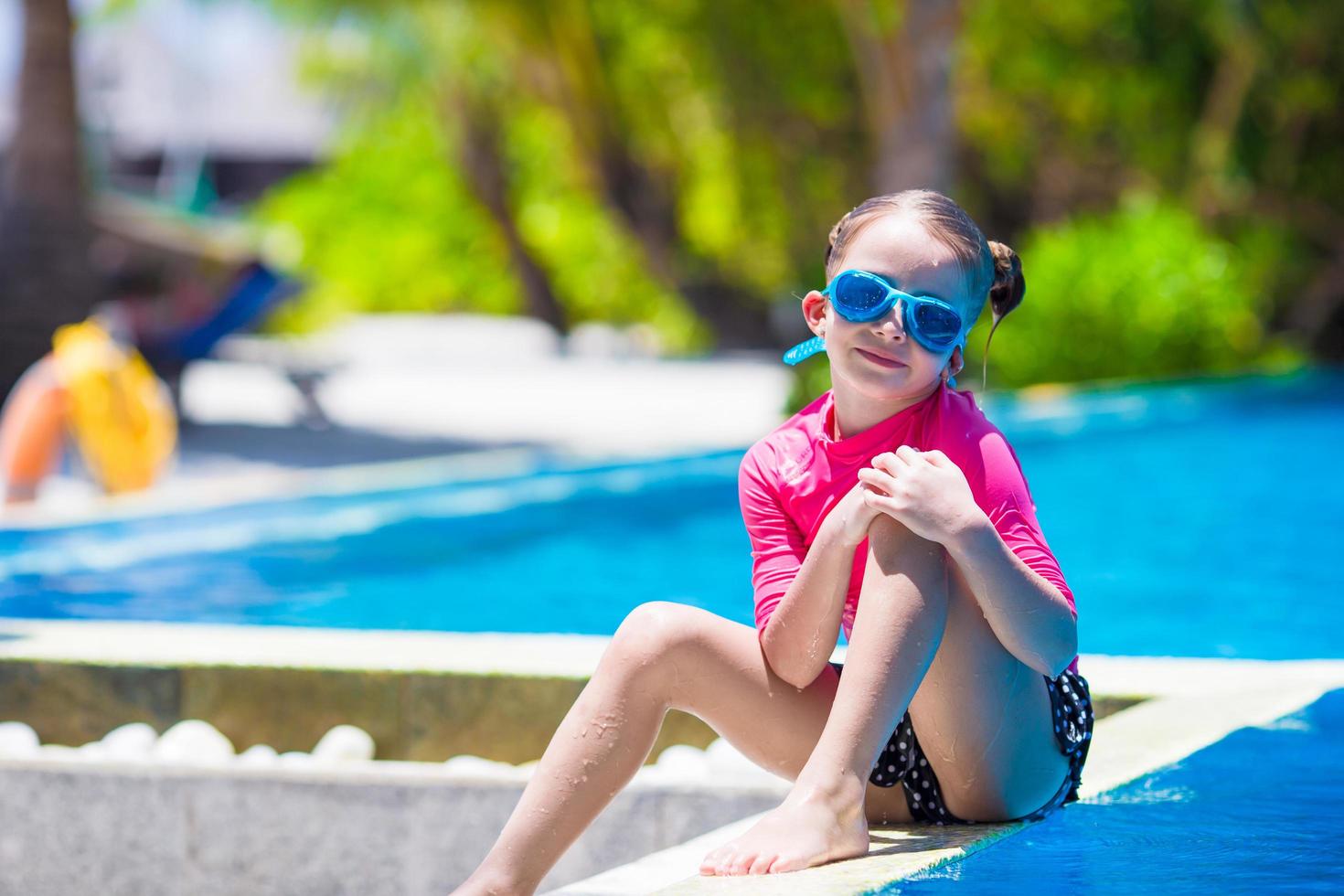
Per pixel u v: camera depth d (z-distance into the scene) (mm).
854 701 2408
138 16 23672
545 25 21578
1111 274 15766
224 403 20094
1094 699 3727
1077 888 2186
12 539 7496
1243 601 6727
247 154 43000
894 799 2645
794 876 2264
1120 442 12430
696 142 23172
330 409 19016
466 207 38906
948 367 2781
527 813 2545
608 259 33156
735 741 2668
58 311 17078
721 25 20469
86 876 3330
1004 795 2594
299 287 18047
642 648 2586
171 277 18125
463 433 16344
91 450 10664
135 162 41625
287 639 4336
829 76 20672
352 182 39594
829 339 2674
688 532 8898
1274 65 20625
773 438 2869
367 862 3271
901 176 15359
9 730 3969
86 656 4102
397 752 3982
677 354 28141
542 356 28125
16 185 17109
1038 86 20625
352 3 21891
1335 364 20734
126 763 3332
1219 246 17922
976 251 2650
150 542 8016
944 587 2445
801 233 22828
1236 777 2865
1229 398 14641
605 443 15164
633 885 2619
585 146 23812
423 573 7617
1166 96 20828
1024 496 2613
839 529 2502
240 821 3297
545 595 7082
